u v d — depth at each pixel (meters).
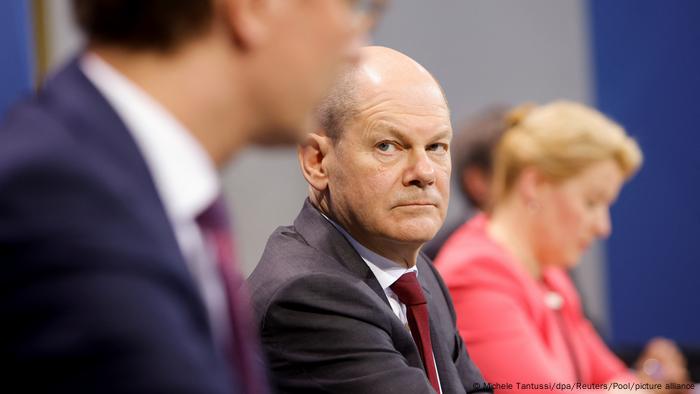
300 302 2.87
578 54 10.22
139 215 1.45
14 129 1.50
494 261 4.85
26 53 4.07
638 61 10.28
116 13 1.65
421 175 2.90
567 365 5.06
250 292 3.00
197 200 1.66
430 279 3.36
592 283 10.10
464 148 6.12
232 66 1.70
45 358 1.34
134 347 1.35
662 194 10.27
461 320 4.77
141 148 1.56
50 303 1.35
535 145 5.12
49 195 1.41
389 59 3.00
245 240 8.54
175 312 1.42
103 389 1.34
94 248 1.38
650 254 10.20
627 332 10.12
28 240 1.37
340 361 2.84
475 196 6.06
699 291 10.19
